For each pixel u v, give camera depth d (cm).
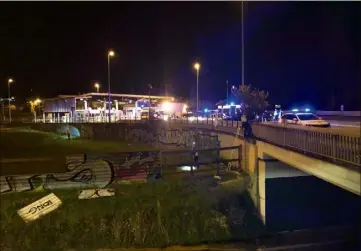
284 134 1920
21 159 2450
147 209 2145
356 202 2217
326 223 2191
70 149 3509
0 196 2123
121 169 2319
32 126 5003
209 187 2323
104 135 4547
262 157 2216
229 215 2202
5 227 1995
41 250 1944
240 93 2844
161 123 4472
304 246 1984
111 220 2083
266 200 2172
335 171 1359
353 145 1277
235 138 2825
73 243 1983
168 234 2066
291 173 2197
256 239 2086
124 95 6825
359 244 2003
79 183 2244
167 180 2355
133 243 2022
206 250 1975
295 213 2177
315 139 1576
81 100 7056
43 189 2189
